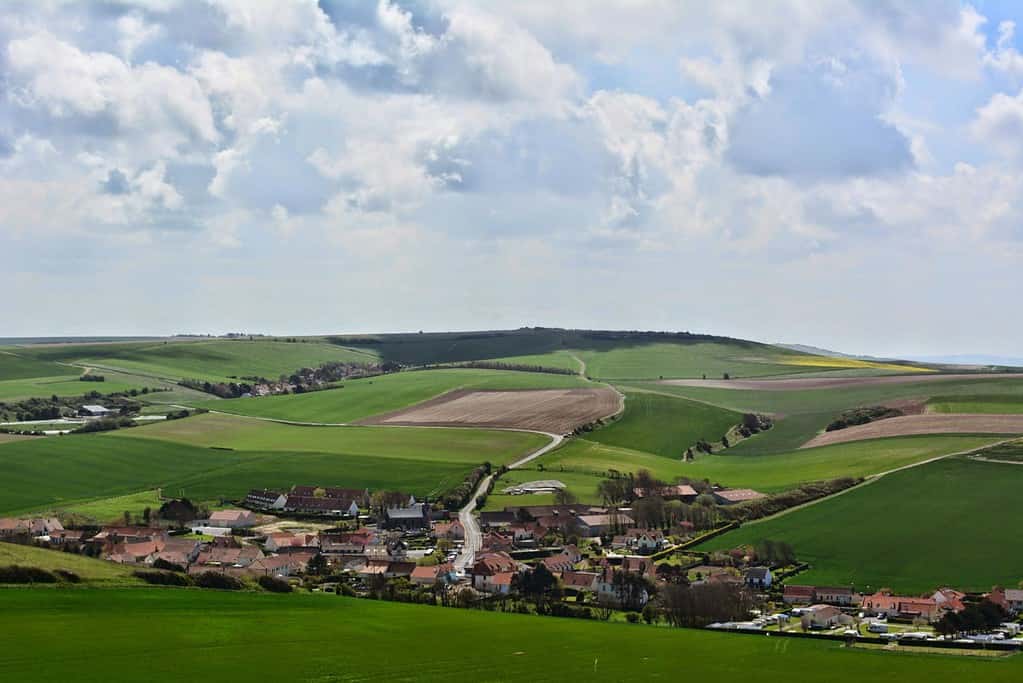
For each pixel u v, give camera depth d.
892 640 139.50
